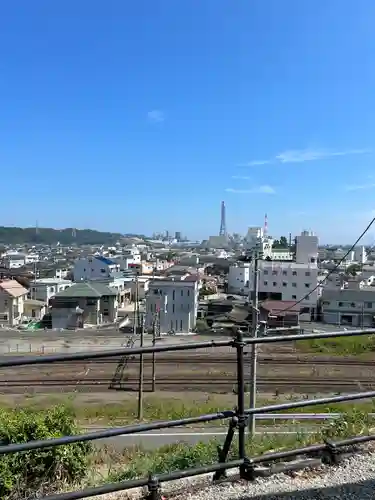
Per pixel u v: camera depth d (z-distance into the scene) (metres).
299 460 2.36
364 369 18.44
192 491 2.04
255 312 8.89
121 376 17.64
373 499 1.98
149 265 69.06
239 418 2.06
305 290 36.06
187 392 15.62
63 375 17.77
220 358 20.33
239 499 1.98
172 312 31.38
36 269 57.66
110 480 2.92
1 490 2.73
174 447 4.45
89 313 34.47
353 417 3.61
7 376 17.55
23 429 3.60
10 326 33.31
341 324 31.98
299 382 16.41
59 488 2.85
